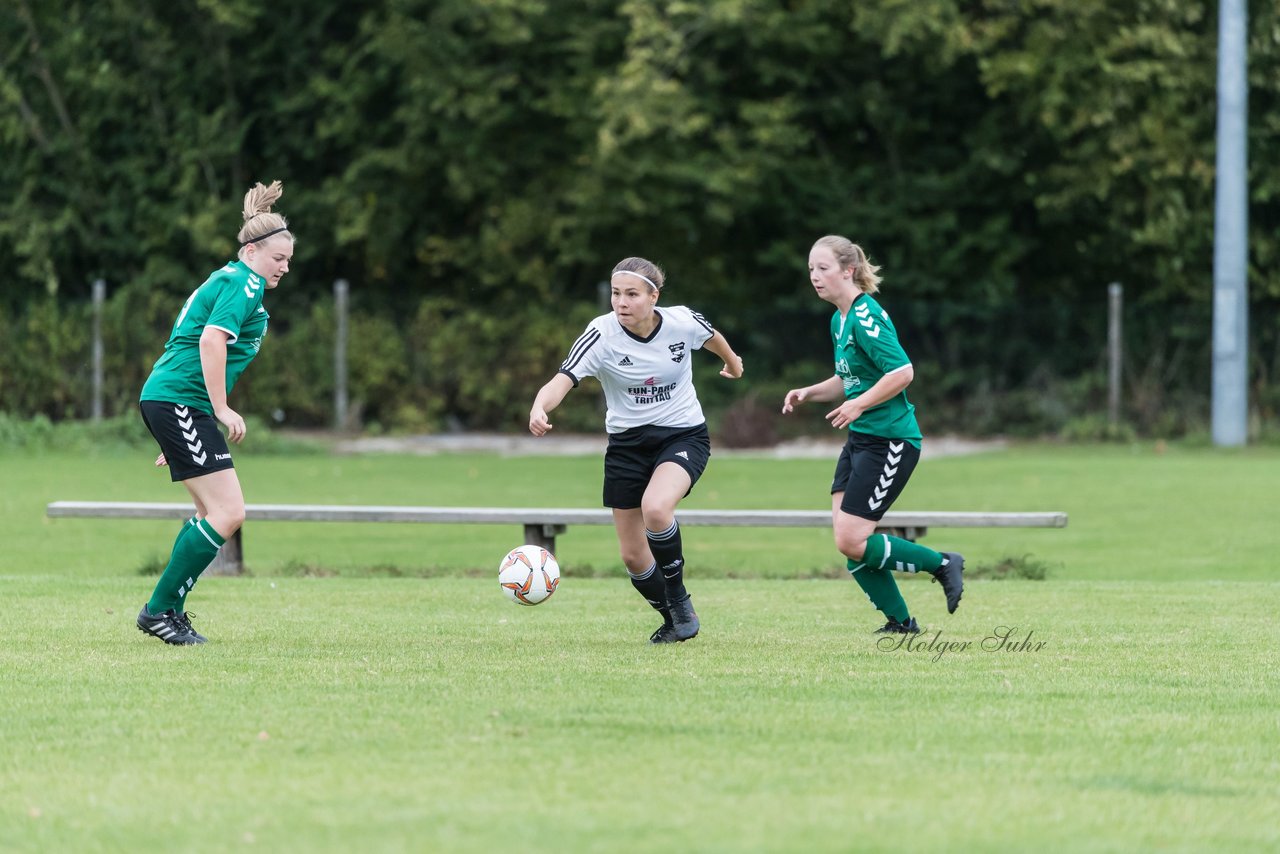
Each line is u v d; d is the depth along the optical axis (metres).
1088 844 15.22
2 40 107.69
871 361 28.20
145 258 110.94
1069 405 99.00
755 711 21.11
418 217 111.88
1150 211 100.81
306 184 113.06
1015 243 108.12
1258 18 98.31
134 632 28.36
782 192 108.94
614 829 15.48
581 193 101.88
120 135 109.88
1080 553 49.19
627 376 27.27
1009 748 19.09
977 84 107.88
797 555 49.38
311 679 23.41
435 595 35.09
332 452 89.62
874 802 16.59
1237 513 58.59
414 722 20.31
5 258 109.12
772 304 111.06
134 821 15.87
